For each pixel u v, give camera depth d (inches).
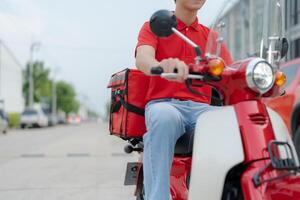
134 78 116.9
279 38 109.8
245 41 515.5
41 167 320.5
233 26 545.0
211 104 116.0
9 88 2027.6
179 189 114.6
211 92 115.3
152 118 102.3
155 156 101.0
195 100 112.6
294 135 242.4
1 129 914.1
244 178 85.0
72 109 3870.6
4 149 486.6
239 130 90.0
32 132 1041.5
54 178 268.2
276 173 85.0
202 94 100.7
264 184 83.2
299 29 516.4
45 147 510.0
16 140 679.1
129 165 147.3
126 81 117.2
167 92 111.3
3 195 220.2
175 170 114.7
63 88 3764.8
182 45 112.7
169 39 112.2
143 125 117.1
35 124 1397.6
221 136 91.3
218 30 102.2
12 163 348.5
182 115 108.0
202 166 91.3
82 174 282.8
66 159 370.3
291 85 250.7
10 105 2042.3
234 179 90.5
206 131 93.5
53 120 1812.3
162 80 111.3
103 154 408.8
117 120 124.3
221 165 88.9
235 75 90.8
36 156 400.2
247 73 88.4
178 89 111.6
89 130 1200.8
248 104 90.9
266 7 116.1
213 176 89.5
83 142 596.1
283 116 252.2
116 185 243.3
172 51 112.5
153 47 108.5
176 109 105.9
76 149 471.8
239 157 87.7
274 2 114.2
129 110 117.1
